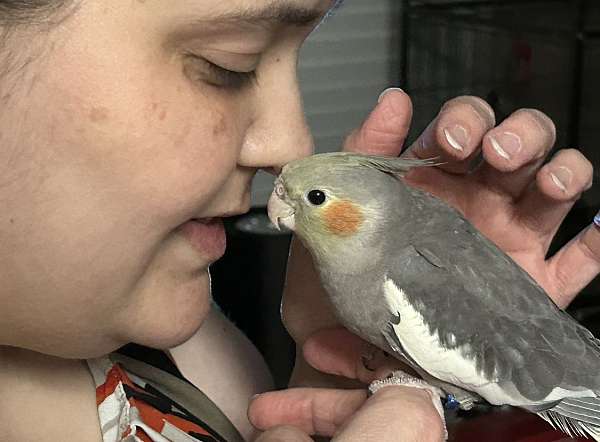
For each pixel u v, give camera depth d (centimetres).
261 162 65
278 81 64
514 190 93
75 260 59
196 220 66
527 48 221
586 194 192
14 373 78
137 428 78
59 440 78
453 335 78
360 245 81
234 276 181
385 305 80
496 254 82
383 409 67
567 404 77
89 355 68
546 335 79
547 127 85
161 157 57
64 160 56
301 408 84
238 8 54
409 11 252
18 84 53
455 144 85
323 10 60
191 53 56
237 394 99
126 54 54
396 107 91
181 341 70
